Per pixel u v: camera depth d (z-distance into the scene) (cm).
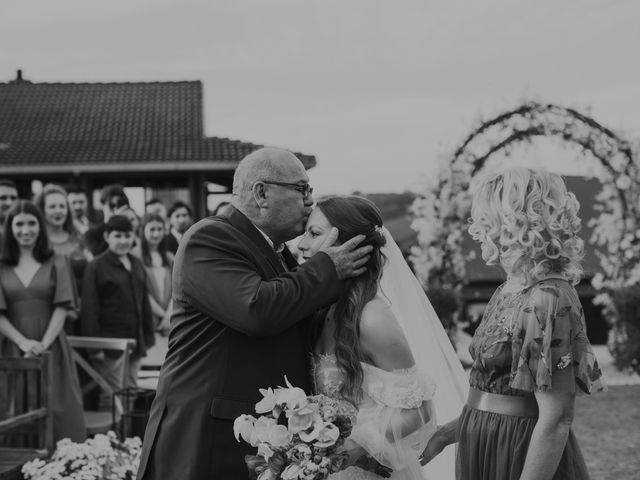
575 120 1228
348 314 337
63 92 2483
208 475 332
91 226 853
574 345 279
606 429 859
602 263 1297
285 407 304
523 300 283
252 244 345
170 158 2064
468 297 1889
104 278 721
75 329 732
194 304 340
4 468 508
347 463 324
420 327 374
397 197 2008
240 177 352
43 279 626
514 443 284
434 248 1255
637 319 1251
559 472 285
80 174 2106
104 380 676
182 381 340
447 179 1243
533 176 286
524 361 277
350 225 343
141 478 346
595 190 2344
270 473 301
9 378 568
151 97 2445
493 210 288
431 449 347
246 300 327
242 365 338
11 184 819
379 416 329
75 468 505
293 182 348
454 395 377
